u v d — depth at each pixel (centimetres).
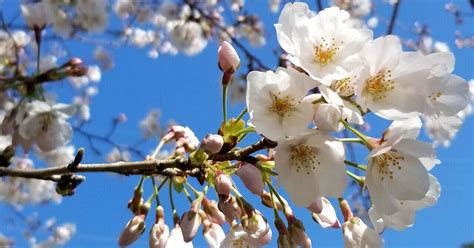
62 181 39
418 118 37
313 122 36
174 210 39
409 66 36
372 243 38
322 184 36
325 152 36
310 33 37
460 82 38
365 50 36
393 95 36
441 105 38
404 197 36
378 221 38
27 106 40
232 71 38
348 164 37
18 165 97
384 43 36
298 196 36
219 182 37
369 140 36
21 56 76
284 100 36
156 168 37
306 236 38
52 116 41
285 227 38
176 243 38
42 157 96
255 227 37
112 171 38
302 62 36
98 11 101
